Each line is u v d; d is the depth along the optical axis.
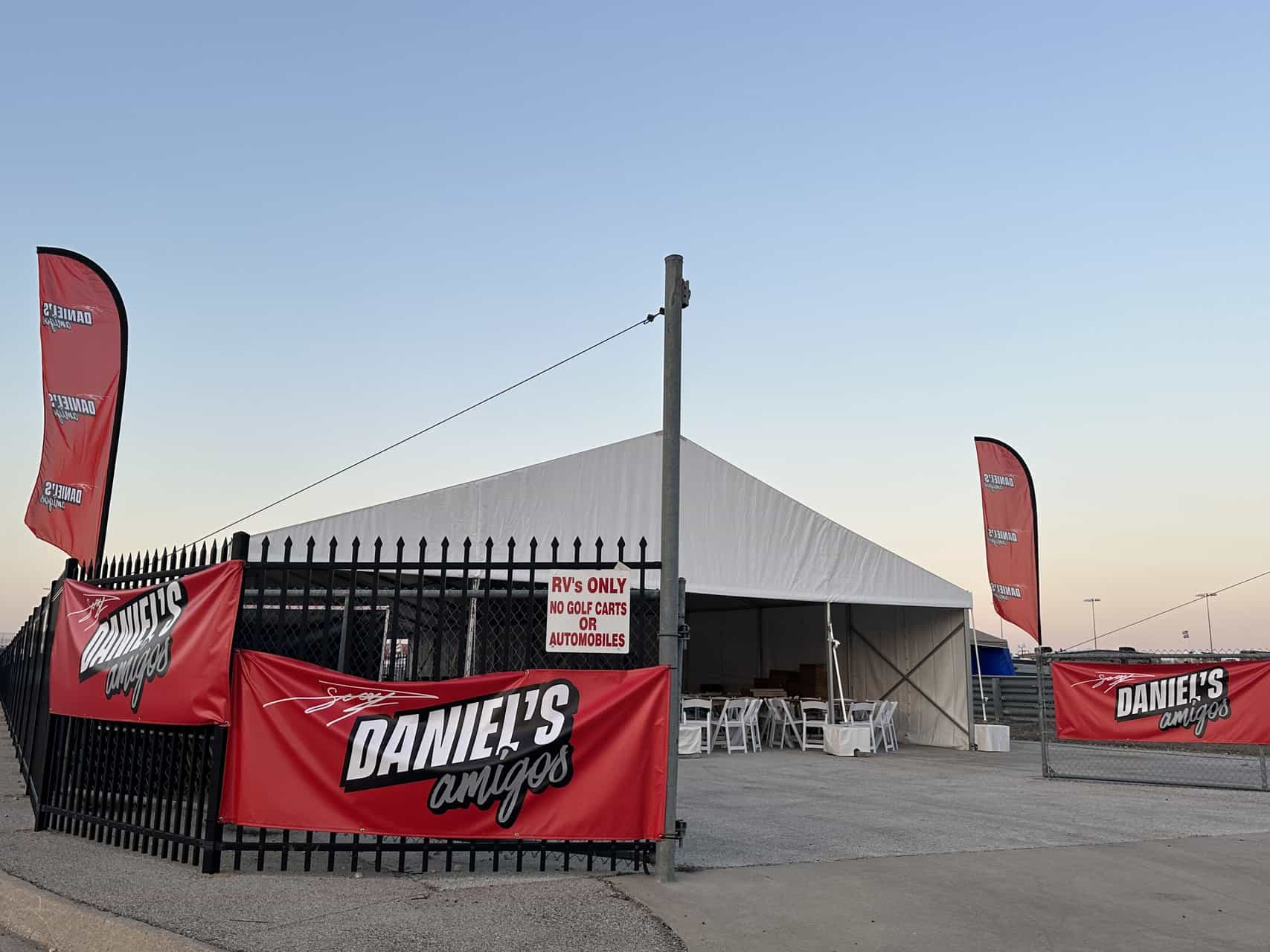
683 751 15.30
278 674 5.88
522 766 5.75
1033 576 16.75
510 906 5.05
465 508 12.94
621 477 14.16
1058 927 5.00
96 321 9.06
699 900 5.30
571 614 5.89
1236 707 11.06
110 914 4.76
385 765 5.75
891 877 5.99
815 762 14.34
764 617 22.36
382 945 4.36
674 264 6.38
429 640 10.57
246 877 5.61
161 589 6.29
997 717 22.70
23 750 10.63
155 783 6.26
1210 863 6.59
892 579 16.78
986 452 17.14
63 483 8.78
